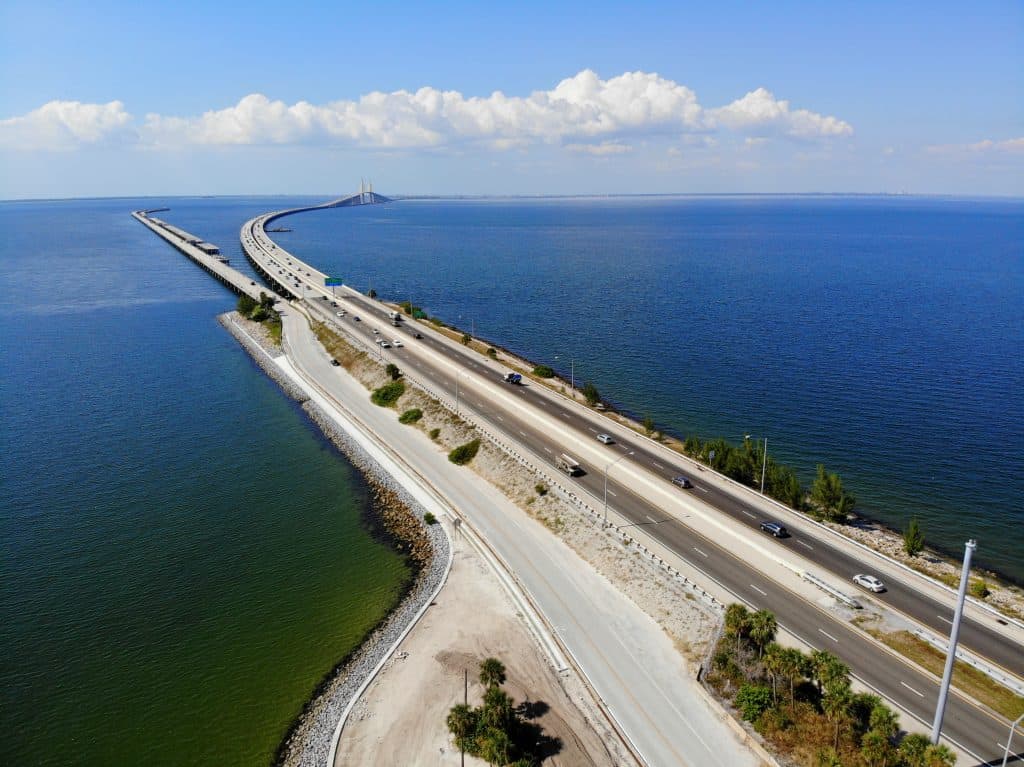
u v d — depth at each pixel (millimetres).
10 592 73062
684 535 80562
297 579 76688
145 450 110688
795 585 70750
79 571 77188
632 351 173500
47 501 93125
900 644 61500
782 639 62094
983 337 179625
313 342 175375
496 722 52719
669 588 70250
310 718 56938
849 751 49500
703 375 153250
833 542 79562
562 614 68062
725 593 69062
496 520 87188
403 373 141500
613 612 68438
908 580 71875
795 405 134125
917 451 112812
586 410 123375
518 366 157000
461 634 66312
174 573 77312
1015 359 159500
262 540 84625
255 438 116500
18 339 181125
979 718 53156
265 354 166875
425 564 79688
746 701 54469
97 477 100625
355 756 52594
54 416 125062
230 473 103000
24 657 63469
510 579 73938
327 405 131500
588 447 106062
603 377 153000
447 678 60500
